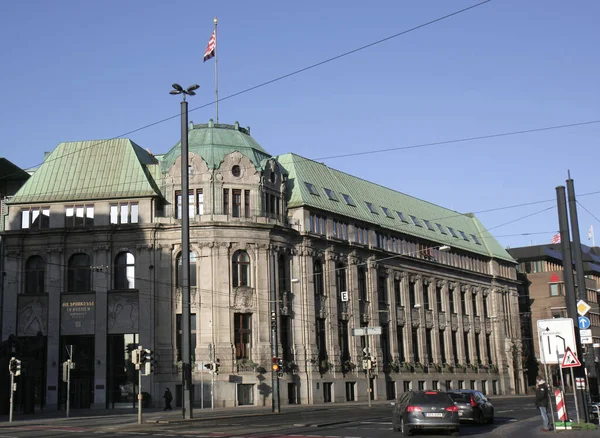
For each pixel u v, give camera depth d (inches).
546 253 4943.4
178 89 1721.2
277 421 1556.3
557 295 4749.0
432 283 3590.1
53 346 2502.5
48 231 2564.0
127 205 2578.7
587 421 1157.1
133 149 2696.9
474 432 1235.2
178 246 2549.2
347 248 3016.7
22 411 2333.9
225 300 2496.3
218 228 2532.0
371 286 3112.7
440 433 1160.2
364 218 3139.8
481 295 4035.4
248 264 2571.4
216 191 2561.5
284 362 2598.4
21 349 2240.4
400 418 1197.7
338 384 2810.0
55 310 2524.6
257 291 2549.2
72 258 2578.7
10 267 2573.8
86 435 1205.7
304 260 2763.3
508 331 4217.5
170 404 2300.7
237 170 2605.8
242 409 2240.4
